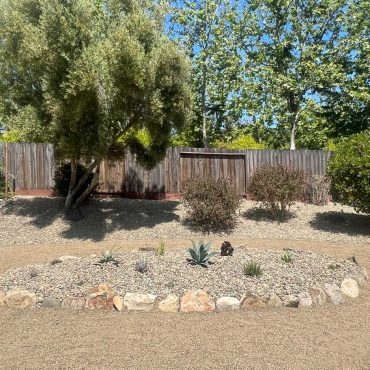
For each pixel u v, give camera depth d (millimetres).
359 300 5711
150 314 5043
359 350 4211
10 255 8664
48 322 4816
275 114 22031
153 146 11984
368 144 11211
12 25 10500
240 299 5277
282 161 15758
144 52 10570
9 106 12312
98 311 5133
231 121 23922
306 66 20859
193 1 21312
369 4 20656
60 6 9836
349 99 22188
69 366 3787
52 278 5809
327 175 12141
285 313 5121
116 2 11977
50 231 10875
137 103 10953
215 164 15305
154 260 6496
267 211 12867
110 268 6098
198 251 6289
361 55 21859
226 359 3932
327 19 22000
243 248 7645
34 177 14375
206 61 20859
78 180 13070
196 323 4781
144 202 13781
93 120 10633
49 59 9727
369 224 12086
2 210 12188
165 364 3822
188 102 11234
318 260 6801
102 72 9844
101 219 11867
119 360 3895
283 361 3924
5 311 5168
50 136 11031
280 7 22047
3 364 3842
